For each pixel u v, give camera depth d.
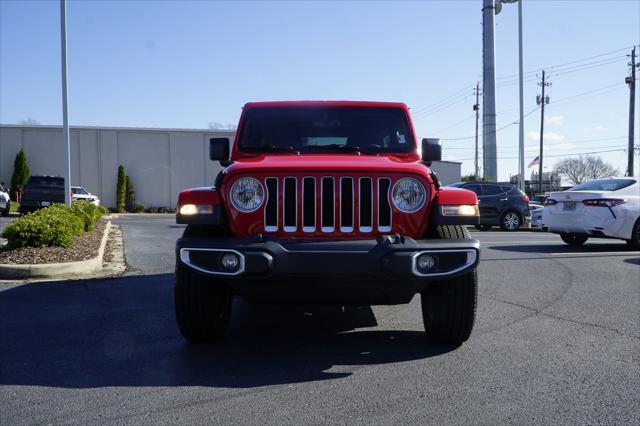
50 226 8.94
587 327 4.98
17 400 3.29
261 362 4.02
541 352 4.24
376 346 4.42
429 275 3.86
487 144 28.16
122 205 33.75
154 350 4.31
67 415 3.06
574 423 2.97
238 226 4.11
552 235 15.95
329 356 4.16
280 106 5.47
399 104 5.50
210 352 4.27
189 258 3.95
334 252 3.78
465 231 4.32
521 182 24.06
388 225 4.14
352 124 5.39
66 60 13.97
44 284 7.14
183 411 3.12
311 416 3.05
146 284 7.17
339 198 4.10
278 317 5.45
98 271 8.27
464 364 3.95
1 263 7.80
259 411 3.12
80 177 34.12
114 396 3.35
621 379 3.64
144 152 35.25
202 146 36.16
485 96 28.19
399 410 3.13
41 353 4.23
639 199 10.98
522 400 3.28
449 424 2.95
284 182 4.11
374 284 3.88
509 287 6.95
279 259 3.79
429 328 4.52
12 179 31.98
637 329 4.92
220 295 4.41
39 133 33.34
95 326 5.05
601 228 10.78
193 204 4.12
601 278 7.63
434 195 4.23
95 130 34.28
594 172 83.81
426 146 5.10
